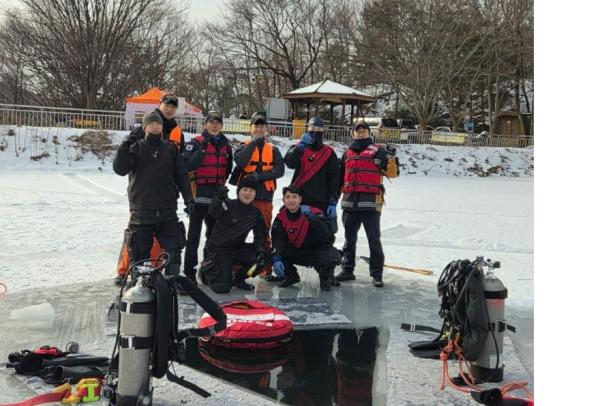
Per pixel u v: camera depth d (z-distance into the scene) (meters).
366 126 6.00
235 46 45.78
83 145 20.95
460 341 3.64
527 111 47.53
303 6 44.72
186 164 5.48
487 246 8.51
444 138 34.50
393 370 3.77
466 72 39.53
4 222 8.70
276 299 5.38
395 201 14.87
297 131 29.14
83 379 3.23
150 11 34.31
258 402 3.23
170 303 3.06
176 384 3.43
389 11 38.56
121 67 34.44
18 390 3.20
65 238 7.70
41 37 31.47
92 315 4.61
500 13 39.25
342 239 8.55
